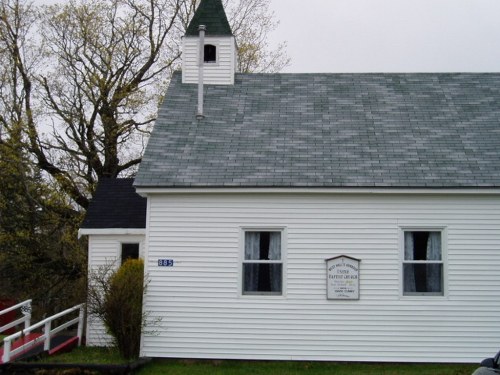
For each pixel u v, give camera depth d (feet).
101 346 60.49
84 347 59.88
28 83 97.19
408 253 53.67
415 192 52.90
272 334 52.75
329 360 52.24
